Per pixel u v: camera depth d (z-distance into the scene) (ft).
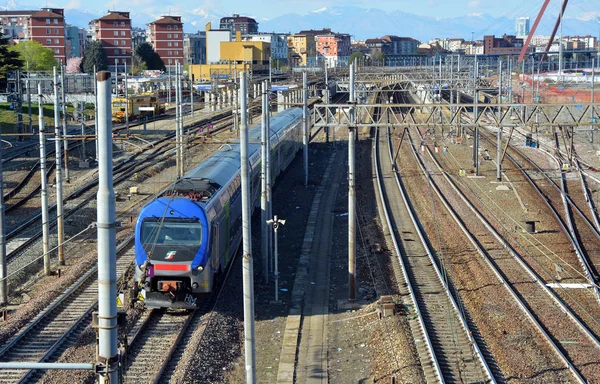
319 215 121.29
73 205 118.93
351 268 74.18
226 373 56.85
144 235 68.44
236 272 83.61
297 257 94.22
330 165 177.78
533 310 69.92
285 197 134.10
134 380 52.95
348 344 63.41
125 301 69.10
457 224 110.83
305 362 59.88
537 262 88.02
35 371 54.19
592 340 61.52
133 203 123.13
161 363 56.44
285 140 152.76
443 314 68.80
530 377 53.98
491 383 52.60
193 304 67.67
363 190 144.15
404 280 80.48
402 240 100.78
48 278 80.94
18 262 86.48
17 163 154.61
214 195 74.74
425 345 60.44
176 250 67.77
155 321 66.74
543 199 129.29
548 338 61.36
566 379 53.88
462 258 90.38
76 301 71.51
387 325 65.16
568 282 79.77
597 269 85.92
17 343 60.03
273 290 79.30
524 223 111.24
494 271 83.46
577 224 111.14
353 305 73.56
